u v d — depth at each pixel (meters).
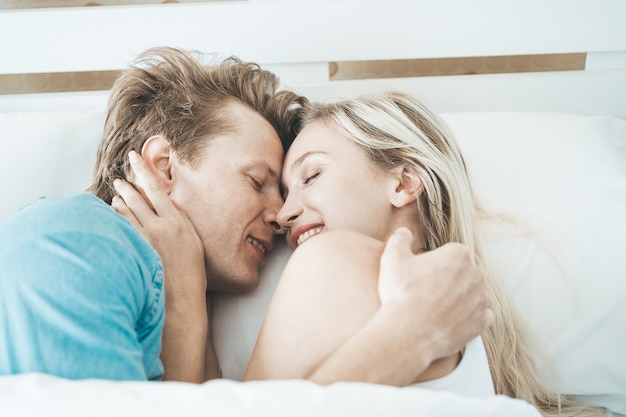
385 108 1.02
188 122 1.01
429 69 1.64
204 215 0.98
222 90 1.07
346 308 0.74
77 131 1.25
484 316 0.77
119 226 0.78
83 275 0.68
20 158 1.21
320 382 0.66
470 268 0.77
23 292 0.66
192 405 0.57
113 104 1.07
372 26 1.39
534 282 1.08
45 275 0.67
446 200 1.01
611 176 1.16
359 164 0.99
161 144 1.00
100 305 0.66
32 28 1.39
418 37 1.40
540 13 1.38
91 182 1.22
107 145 1.05
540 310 1.07
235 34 1.40
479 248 1.04
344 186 0.98
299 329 0.74
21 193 1.19
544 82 1.42
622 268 1.07
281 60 1.42
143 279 0.76
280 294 0.79
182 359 0.86
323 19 1.39
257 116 1.07
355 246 0.80
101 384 0.59
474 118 1.30
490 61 1.63
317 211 0.98
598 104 1.43
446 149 1.05
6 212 1.18
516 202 1.15
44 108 1.43
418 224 1.00
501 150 1.22
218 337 1.02
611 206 1.13
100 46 1.40
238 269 1.00
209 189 0.99
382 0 1.37
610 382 1.07
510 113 1.30
